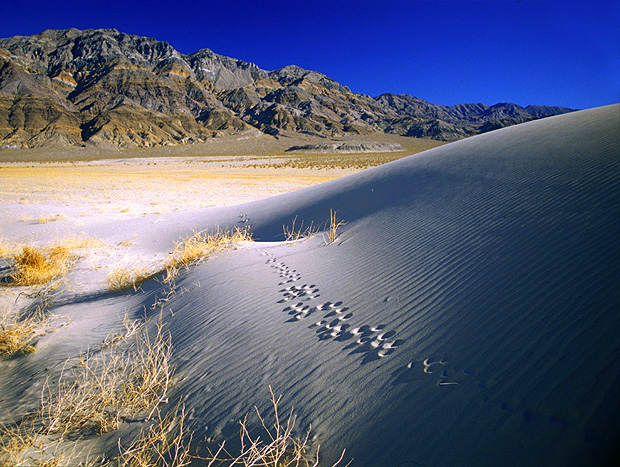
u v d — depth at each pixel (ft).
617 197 13.12
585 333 7.21
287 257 19.70
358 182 36.22
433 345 8.59
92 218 51.26
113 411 9.04
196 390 9.32
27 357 13.03
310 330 10.91
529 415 5.87
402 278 13.03
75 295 20.76
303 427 7.08
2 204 58.49
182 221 44.45
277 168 211.20
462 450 5.64
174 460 6.75
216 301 14.93
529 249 11.81
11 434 8.30
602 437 5.06
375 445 6.23
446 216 18.45
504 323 8.47
